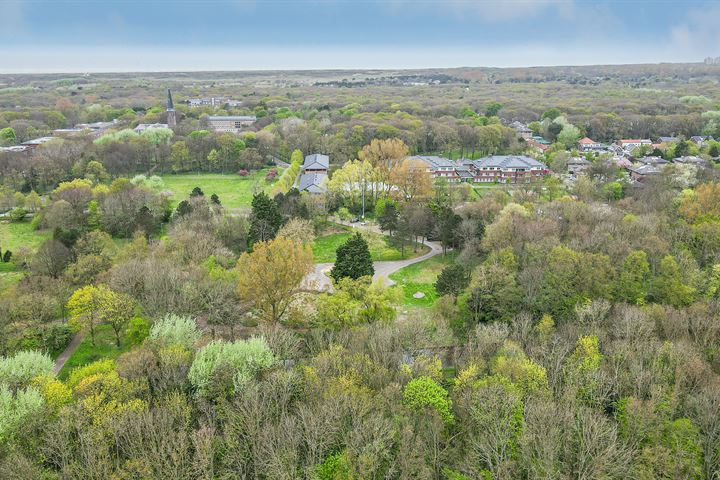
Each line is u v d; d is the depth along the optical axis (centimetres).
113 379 9762
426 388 9812
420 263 19800
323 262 19850
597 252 15888
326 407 9006
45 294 14512
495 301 13612
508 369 10325
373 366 10781
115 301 13500
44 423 9069
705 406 9375
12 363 10525
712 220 17950
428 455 8900
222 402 9725
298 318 13562
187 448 8756
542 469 8175
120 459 8638
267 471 8525
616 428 9112
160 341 11344
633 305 13425
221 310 13638
